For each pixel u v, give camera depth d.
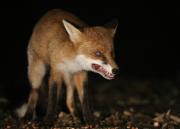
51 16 10.52
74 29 9.38
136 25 23.44
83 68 9.59
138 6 23.80
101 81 17.69
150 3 24.19
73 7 22.72
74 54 9.55
